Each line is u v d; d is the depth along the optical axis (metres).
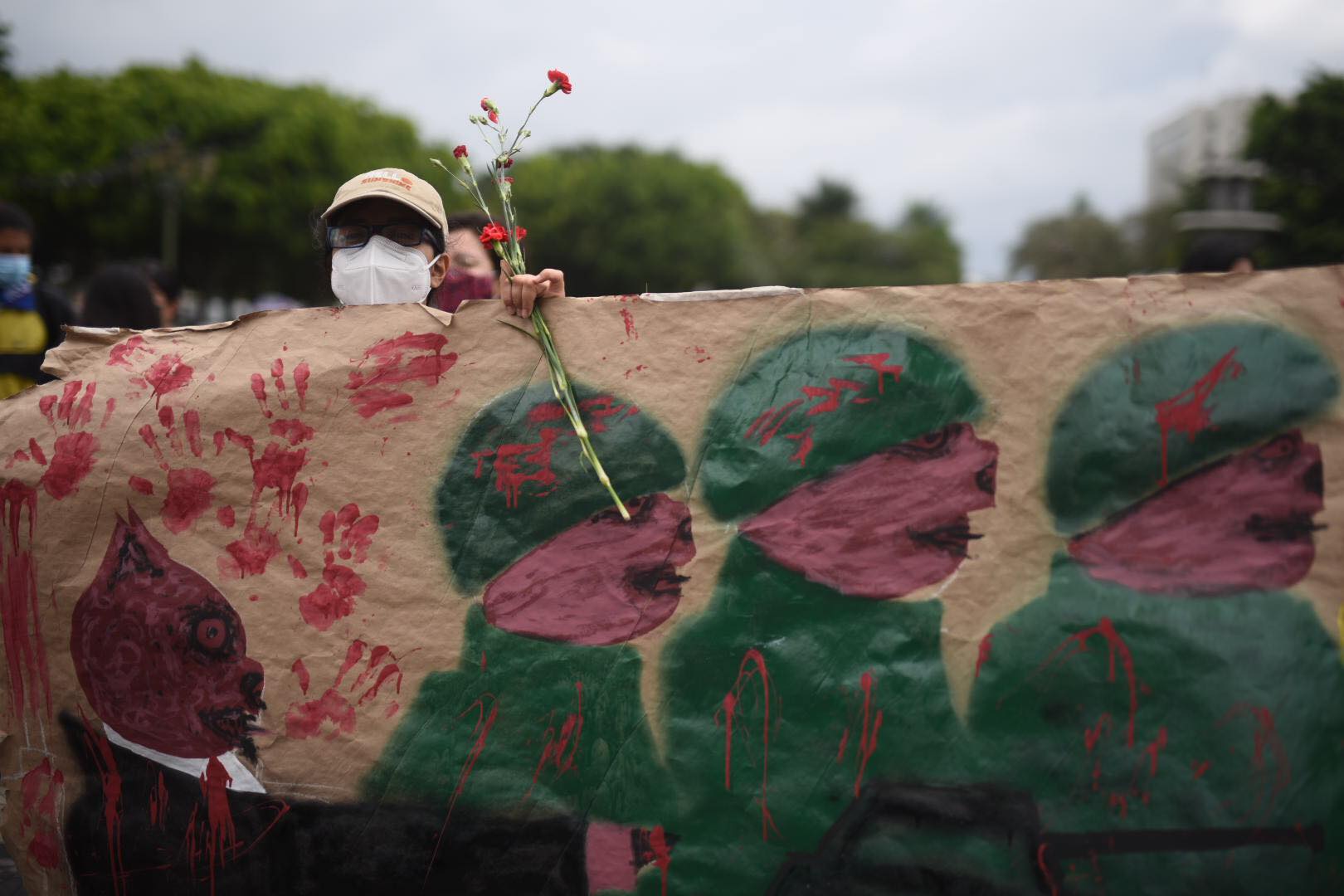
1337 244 14.64
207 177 24.97
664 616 1.84
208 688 1.90
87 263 26.41
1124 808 1.73
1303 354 1.73
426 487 1.90
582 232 36.06
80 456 1.93
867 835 1.78
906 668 1.79
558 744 1.85
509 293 1.90
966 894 1.75
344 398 1.92
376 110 29.31
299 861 1.88
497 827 1.85
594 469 1.87
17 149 23.50
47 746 1.94
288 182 25.56
